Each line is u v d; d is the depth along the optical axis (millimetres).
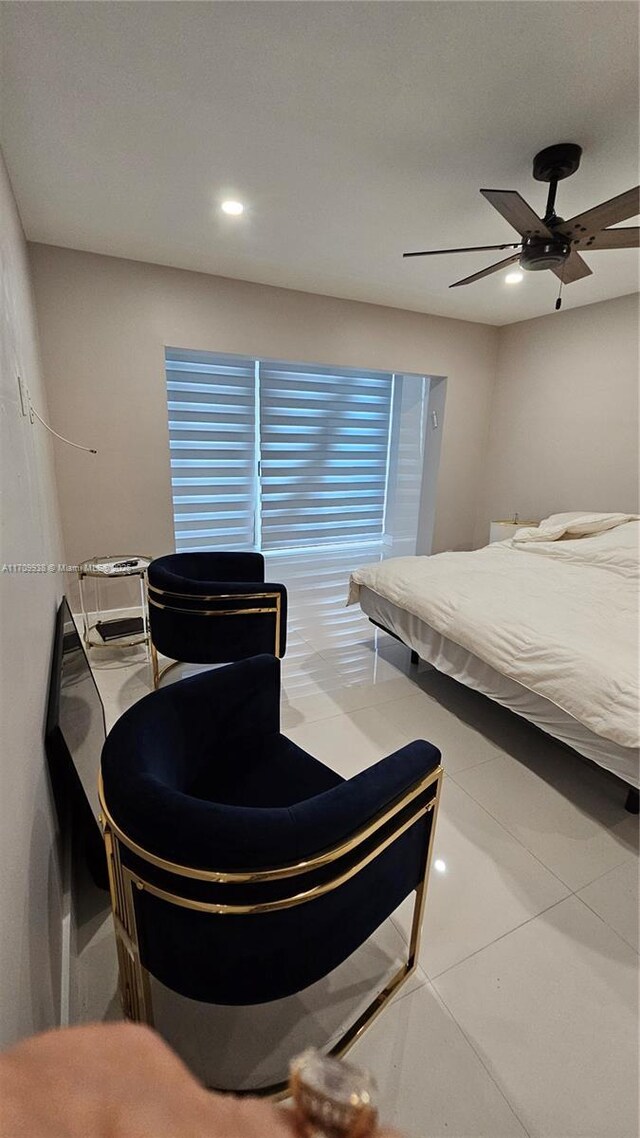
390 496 5617
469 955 1236
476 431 4613
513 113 1576
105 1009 1108
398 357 3996
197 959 842
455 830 1633
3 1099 305
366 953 1245
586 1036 1072
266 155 1826
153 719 1094
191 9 1201
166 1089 328
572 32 1257
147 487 3346
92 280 2869
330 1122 318
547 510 4160
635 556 2604
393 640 3234
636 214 1694
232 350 3355
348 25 1244
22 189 2059
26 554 1293
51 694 1375
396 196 2123
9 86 1448
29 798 937
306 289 3436
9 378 1360
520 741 2129
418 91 1479
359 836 849
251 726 1370
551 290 3324
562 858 1529
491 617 2035
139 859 815
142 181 2008
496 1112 948
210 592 2176
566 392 3881
